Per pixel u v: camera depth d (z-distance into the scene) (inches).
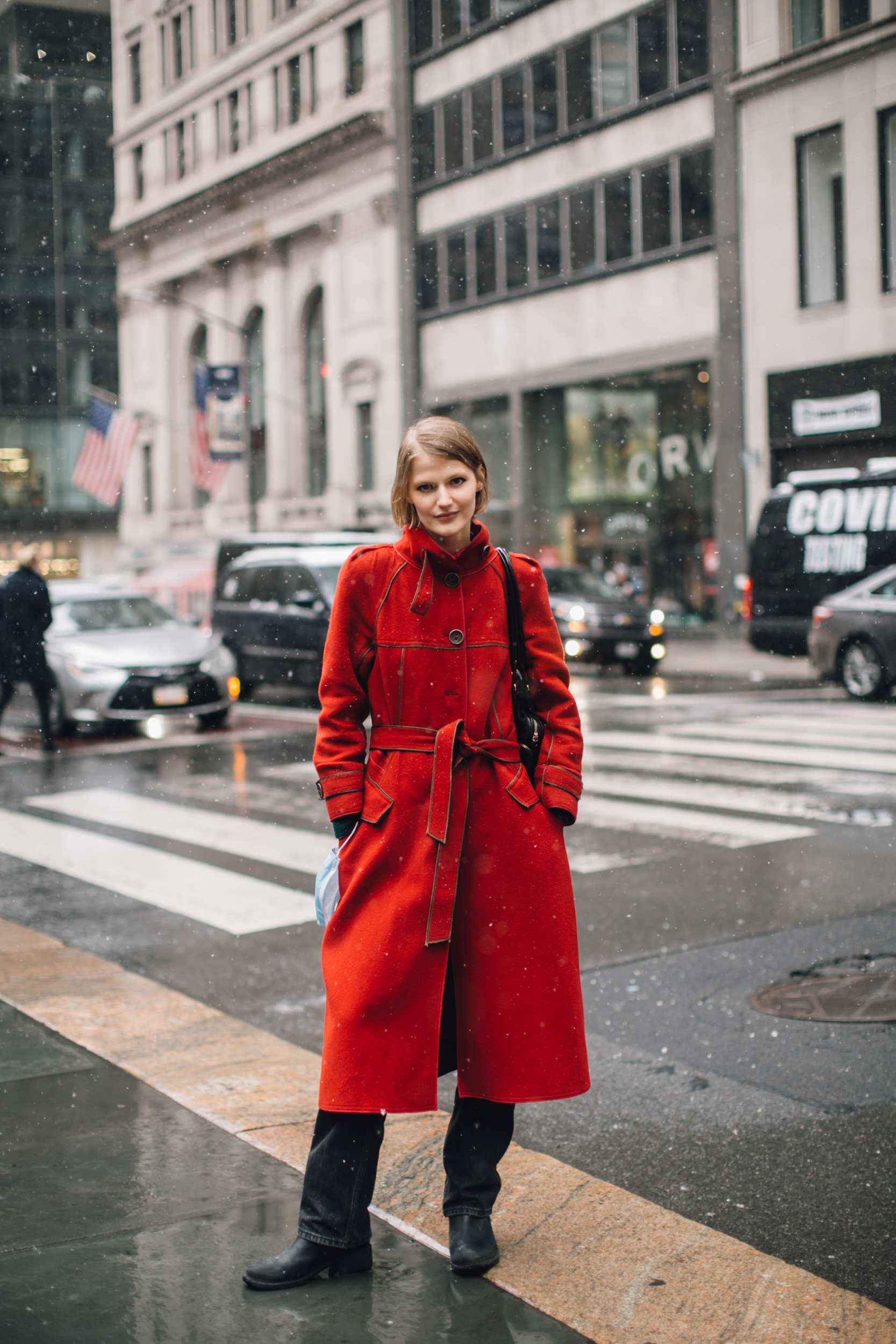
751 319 1091.9
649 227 1175.0
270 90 1662.2
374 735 110.9
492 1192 112.1
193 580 1793.8
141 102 1982.0
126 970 209.2
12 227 2551.7
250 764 454.0
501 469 1380.4
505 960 107.3
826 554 767.7
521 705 112.4
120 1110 146.3
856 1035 174.9
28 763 471.5
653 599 1229.7
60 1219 117.8
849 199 1007.0
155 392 1991.9
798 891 255.6
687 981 201.9
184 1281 106.6
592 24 1203.9
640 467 1237.7
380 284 1496.1
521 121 1291.8
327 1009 108.2
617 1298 105.1
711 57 1099.3
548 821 110.2
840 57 997.8
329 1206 107.3
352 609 110.2
